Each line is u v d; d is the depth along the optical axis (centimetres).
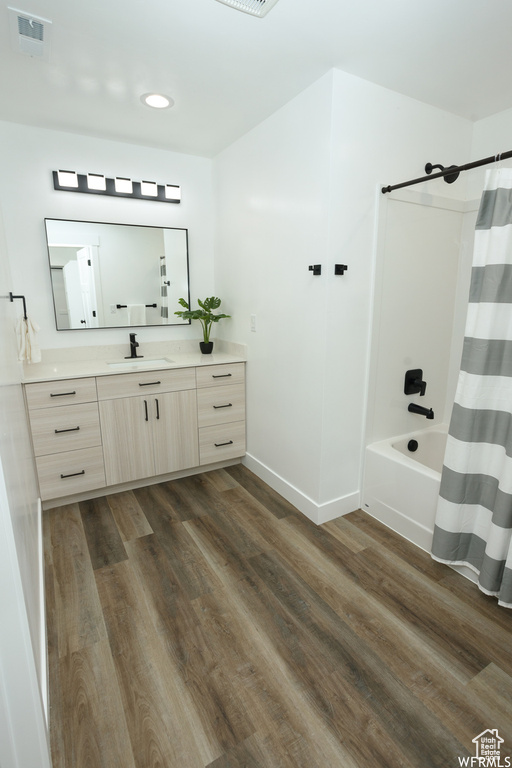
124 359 293
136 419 254
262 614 164
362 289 213
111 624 159
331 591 177
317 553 203
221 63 180
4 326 138
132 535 218
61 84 198
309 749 115
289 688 133
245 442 304
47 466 231
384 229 212
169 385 261
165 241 301
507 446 159
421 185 223
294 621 161
